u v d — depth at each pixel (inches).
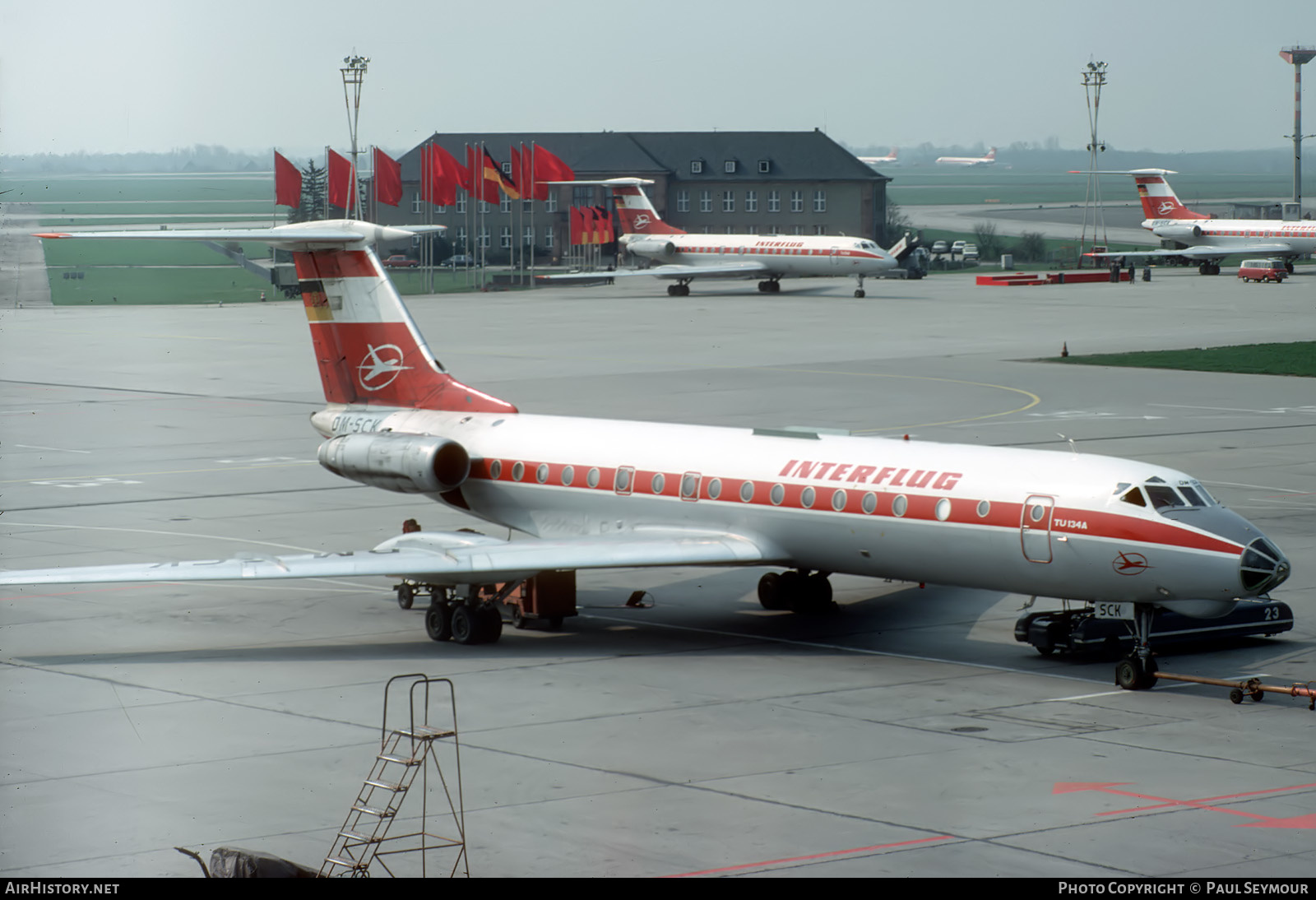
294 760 1211.2
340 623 1750.7
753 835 1034.1
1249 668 1530.5
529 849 1007.6
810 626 1739.7
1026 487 1503.4
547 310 6673.2
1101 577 1454.2
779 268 7288.4
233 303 7677.2
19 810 1091.9
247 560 1601.9
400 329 2015.3
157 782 1155.9
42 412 3617.1
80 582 1530.5
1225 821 1056.2
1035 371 4249.5
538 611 1710.1
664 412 3459.6
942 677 1492.4
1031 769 1179.3
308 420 3481.8
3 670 1507.1
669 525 1736.0
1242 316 5979.3
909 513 1561.3
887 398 3681.1
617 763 1201.4
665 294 7755.9
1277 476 2600.9
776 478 1654.8
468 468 1876.2
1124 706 1380.4
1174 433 3093.0
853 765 1194.6
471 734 1289.4
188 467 2844.5
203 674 1499.8
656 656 1585.9
